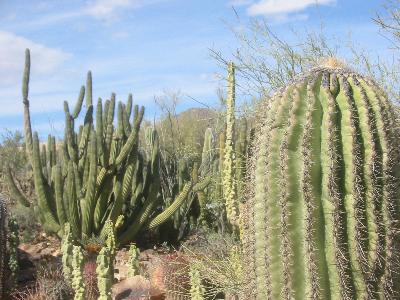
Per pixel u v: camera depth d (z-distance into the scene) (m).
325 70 3.25
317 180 3.04
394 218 3.09
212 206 7.38
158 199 8.09
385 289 3.06
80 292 5.02
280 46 8.25
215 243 5.91
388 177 3.07
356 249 2.99
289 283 3.03
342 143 3.05
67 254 5.24
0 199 5.62
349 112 3.05
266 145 3.17
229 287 4.50
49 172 8.55
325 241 3.01
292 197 3.05
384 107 3.13
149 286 5.02
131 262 5.55
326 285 3.00
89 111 8.09
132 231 7.79
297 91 3.15
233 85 5.05
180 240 8.10
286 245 3.04
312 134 3.06
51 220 7.63
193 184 8.26
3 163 11.92
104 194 7.73
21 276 6.13
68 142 7.80
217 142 9.11
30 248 7.43
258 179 3.21
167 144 11.79
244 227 3.55
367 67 7.05
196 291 4.56
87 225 7.52
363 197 3.03
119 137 8.00
